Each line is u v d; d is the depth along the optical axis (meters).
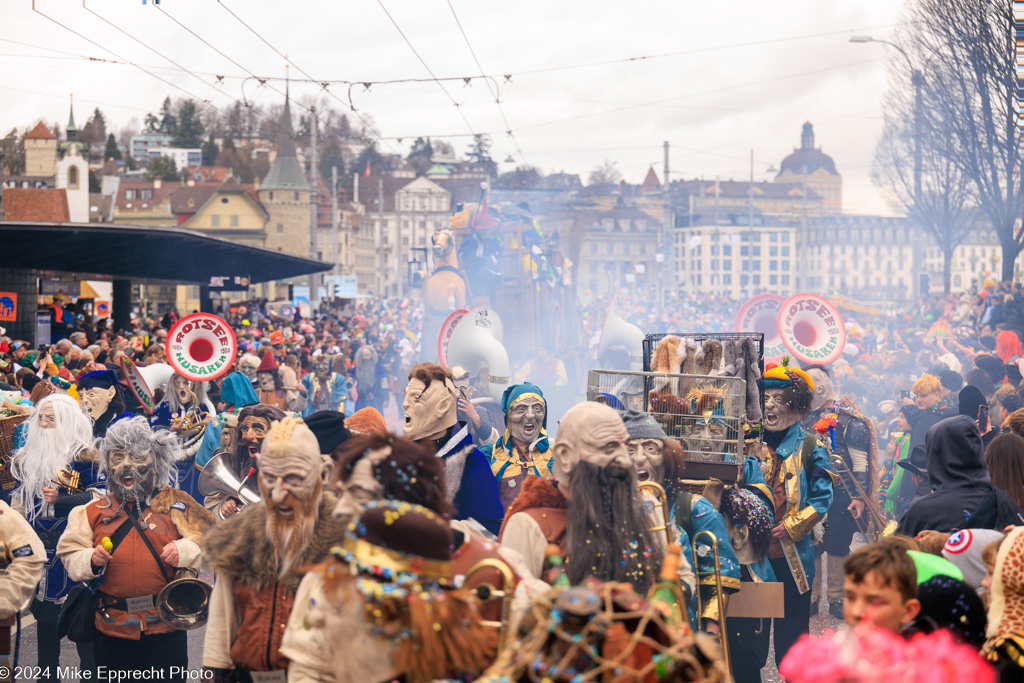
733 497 5.30
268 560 3.78
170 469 5.08
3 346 15.00
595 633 2.42
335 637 2.78
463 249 16.66
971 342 18.62
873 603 3.07
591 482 3.76
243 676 3.89
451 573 2.85
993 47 22.88
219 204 106.75
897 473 9.05
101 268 25.09
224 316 32.88
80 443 6.13
